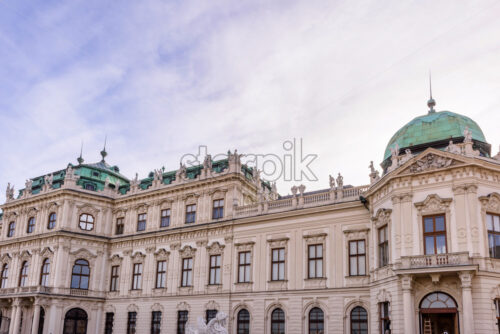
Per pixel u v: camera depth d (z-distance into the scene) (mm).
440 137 39781
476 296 33125
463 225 34844
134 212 60500
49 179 63344
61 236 58375
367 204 43281
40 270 59250
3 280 63938
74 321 57094
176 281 53625
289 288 45938
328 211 45750
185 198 56219
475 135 39938
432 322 35594
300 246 46500
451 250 34844
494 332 32750
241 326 48094
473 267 32562
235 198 52531
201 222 53938
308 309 44500
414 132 41562
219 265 51281
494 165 35906
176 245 54875
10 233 66125
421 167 37469
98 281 59562
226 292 49344
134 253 58406
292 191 48812
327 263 44562
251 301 47750
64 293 56812
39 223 62250
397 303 35750
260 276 47938
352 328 42125
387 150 43719
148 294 55375
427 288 34969
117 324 57031
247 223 50344
